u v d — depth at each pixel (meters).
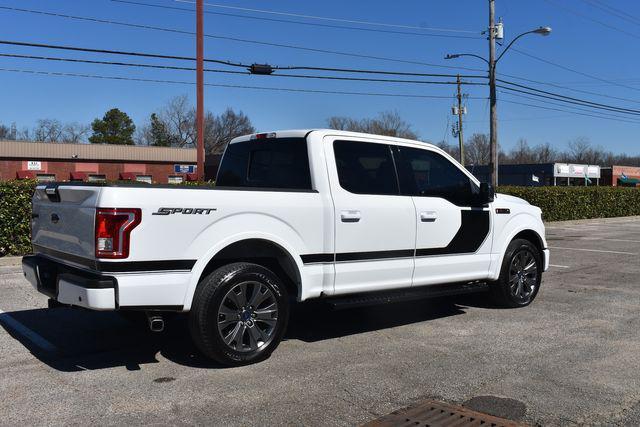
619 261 12.80
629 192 31.05
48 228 5.51
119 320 6.80
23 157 42.62
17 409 4.24
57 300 5.09
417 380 4.89
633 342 6.05
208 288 4.97
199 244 4.91
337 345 5.91
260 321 5.32
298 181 5.89
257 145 6.50
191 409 4.26
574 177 67.38
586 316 7.23
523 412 4.25
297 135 6.00
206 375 4.97
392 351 5.71
